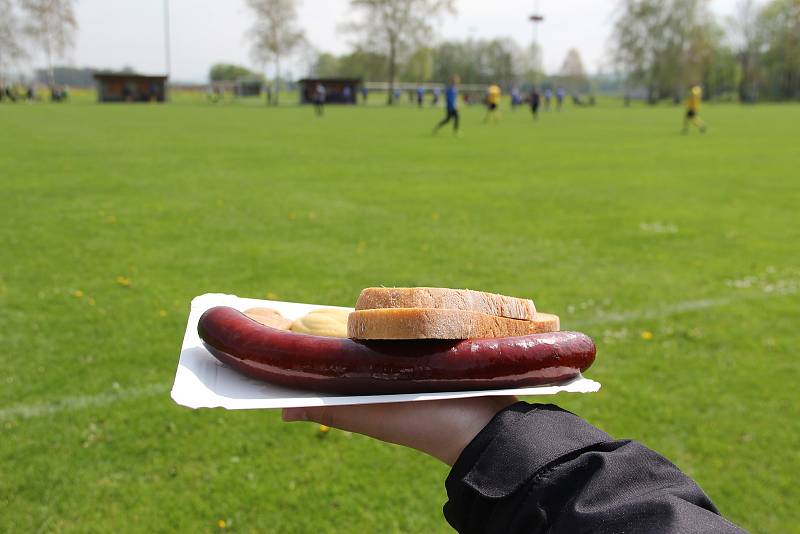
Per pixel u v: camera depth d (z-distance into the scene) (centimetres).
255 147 2800
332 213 1343
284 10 9838
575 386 129
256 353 130
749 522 400
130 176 1853
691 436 492
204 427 489
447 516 115
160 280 862
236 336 134
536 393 125
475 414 126
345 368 123
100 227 1177
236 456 454
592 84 14612
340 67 13850
